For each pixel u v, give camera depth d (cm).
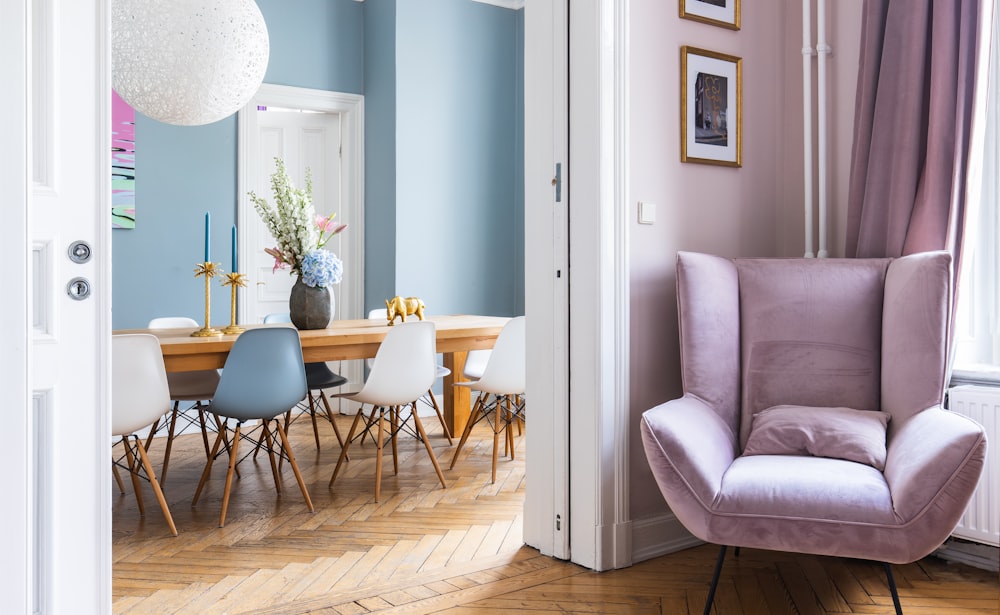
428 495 365
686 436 224
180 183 529
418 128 566
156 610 238
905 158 285
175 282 529
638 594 250
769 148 332
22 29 166
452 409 501
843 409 254
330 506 347
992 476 260
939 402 239
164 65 345
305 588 255
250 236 564
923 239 278
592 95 269
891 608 239
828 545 207
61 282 191
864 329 268
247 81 367
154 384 301
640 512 285
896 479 210
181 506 347
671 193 295
